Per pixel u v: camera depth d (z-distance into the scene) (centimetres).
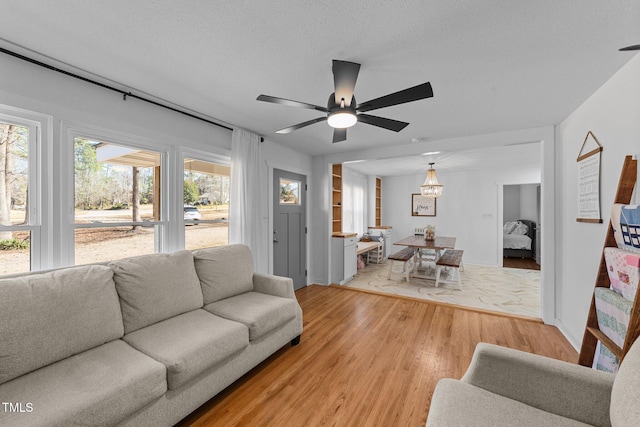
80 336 148
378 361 223
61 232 193
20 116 176
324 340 261
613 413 90
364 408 171
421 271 564
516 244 720
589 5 128
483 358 125
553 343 252
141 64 185
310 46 163
